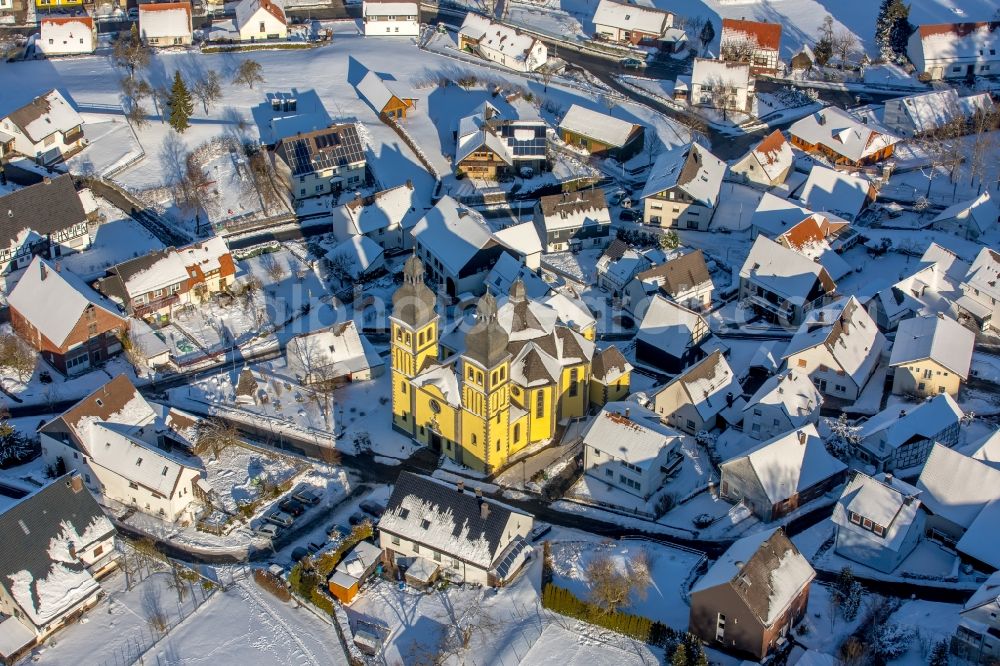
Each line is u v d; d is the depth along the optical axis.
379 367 170.25
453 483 149.25
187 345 175.88
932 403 153.75
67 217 192.00
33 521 129.62
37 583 126.88
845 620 126.06
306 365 167.62
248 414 161.00
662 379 171.88
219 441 152.62
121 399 151.25
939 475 140.75
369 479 150.25
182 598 131.00
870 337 171.00
